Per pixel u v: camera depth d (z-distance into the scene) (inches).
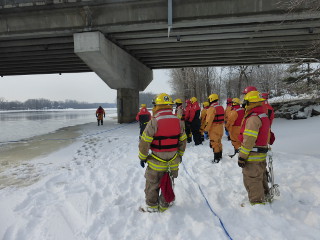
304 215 125.4
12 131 674.8
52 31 502.9
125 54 649.6
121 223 124.4
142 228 119.4
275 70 1249.4
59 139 441.7
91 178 197.2
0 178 205.5
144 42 574.2
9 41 566.9
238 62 841.5
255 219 122.6
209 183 176.6
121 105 719.7
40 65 812.0
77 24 495.5
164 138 131.6
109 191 167.9
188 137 349.7
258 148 133.6
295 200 142.9
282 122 561.9
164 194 128.6
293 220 121.7
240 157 131.1
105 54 523.5
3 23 512.7
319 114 567.2
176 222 124.0
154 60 794.8
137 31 518.9
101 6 479.5
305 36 539.8
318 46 342.3
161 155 133.1
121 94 713.0
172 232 114.9
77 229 121.3
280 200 142.3
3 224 125.5
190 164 230.1
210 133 230.5
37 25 505.7
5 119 1462.8
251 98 132.4
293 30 497.4
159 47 617.0
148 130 129.8
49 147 359.6
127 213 134.5
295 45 600.7
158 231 116.0
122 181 187.0
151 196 134.7
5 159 282.7
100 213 131.6
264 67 1392.7
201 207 139.7
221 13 446.6
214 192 159.6
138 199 153.6
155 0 459.5
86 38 494.3
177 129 134.0
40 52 645.9
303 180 169.2
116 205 142.8
